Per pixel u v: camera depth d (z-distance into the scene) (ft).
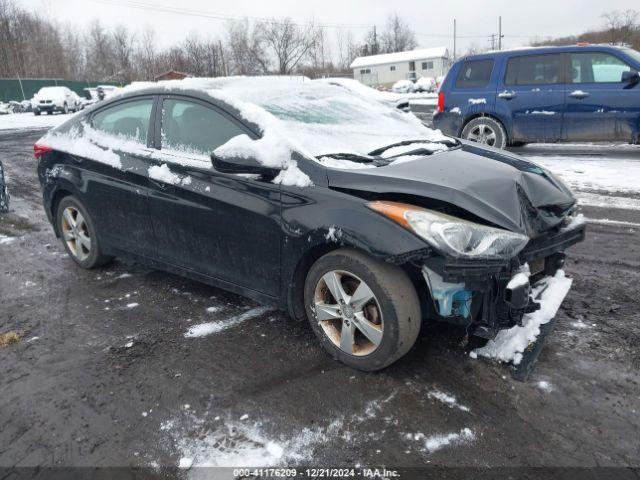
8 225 20.56
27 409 8.91
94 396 9.20
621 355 9.71
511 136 30.12
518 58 29.50
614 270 13.82
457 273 8.20
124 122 13.51
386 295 8.74
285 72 205.67
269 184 10.06
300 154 9.96
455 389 8.89
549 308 10.13
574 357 9.71
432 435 7.86
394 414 8.35
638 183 23.45
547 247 9.73
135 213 12.83
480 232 8.49
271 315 12.00
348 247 9.26
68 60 215.31
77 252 15.33
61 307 12.91
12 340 11.23
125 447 7.91
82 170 14.03
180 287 13.87
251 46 202.28
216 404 8.83
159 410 8.73
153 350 10.67
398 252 8.36
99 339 11.23
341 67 265.75
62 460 7.69
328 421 8.27
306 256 9.81
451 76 31.81
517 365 9.27
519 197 9.47
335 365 9.80
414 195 9.00
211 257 11.48
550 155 31.32
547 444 7.60
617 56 27.09
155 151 12.41
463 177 9.58
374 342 9.11
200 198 11.14
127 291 13.73
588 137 28.25
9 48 191.11
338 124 12.07
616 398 8.52
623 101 26.81
